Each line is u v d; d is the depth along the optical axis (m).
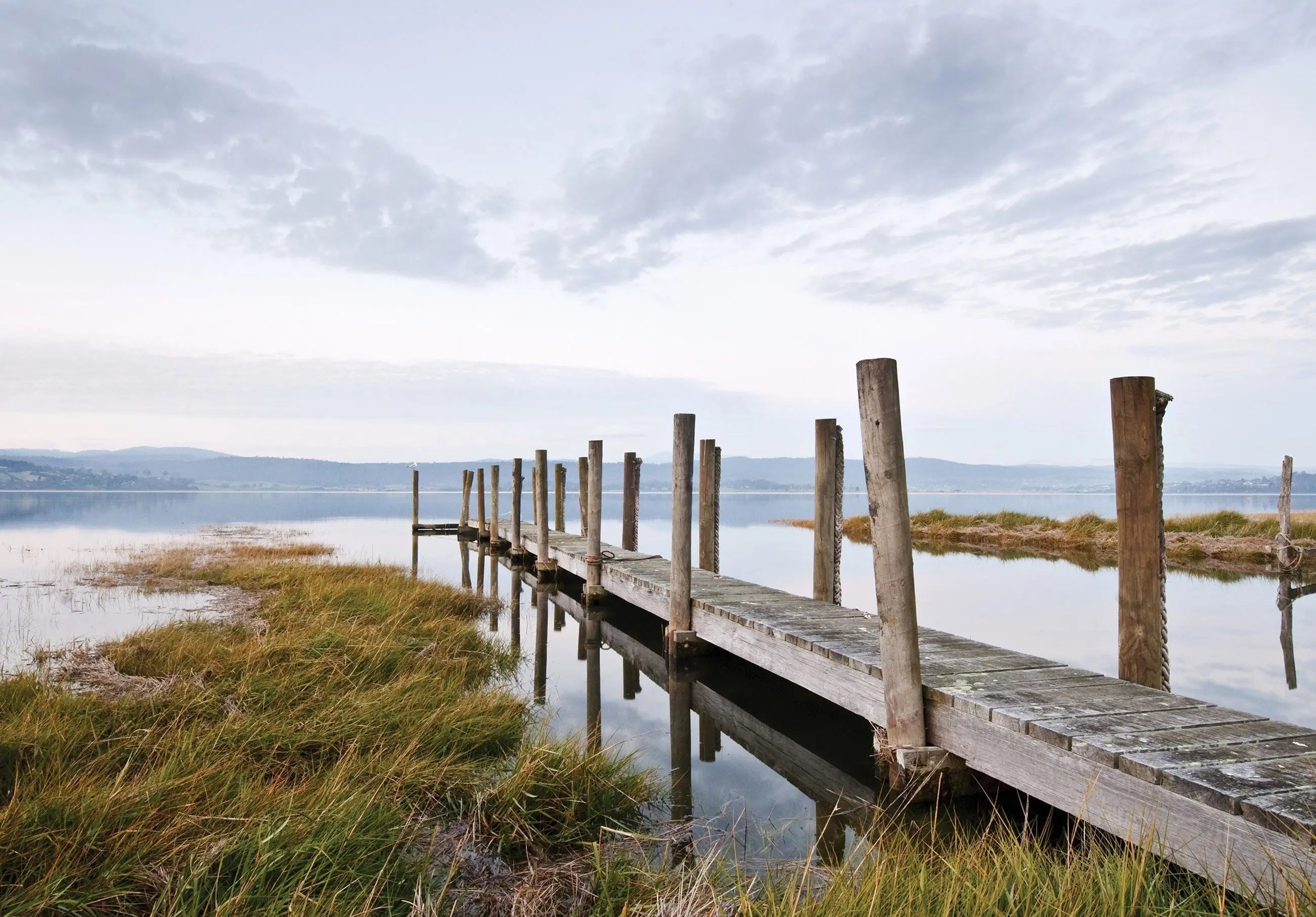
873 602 12.52
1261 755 3.45
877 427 4.57
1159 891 2.99
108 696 5.75
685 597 8.27
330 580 11.91
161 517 41.97
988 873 3.24
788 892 3.04
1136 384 4.61
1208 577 14.21
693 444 8.33
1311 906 2.55
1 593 12.03
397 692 5.92
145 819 3.44
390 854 3.44
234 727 4.89
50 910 2.80
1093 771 3.55
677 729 6.42
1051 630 9.88
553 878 3.56
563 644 9.77
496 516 21.03
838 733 6.36
